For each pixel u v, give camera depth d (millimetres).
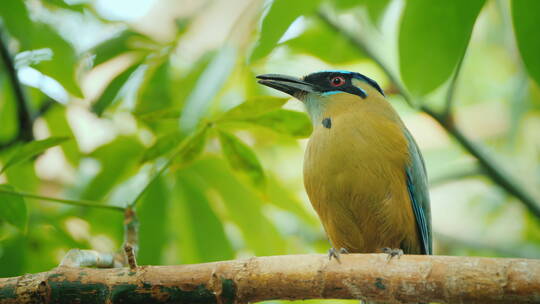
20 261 10133
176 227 11242
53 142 8516
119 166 11445
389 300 7176
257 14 8516
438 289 6977
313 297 7320
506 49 15609
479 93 16703
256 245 11477
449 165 16453
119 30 11094
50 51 10922
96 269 7461
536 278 6680
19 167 11398
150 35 10898
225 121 9250
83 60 11312
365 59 12641
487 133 17047
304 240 13688
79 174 12445
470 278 6867
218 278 7336
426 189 10922
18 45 10750
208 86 8625
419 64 7996
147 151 9680
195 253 11211
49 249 10453
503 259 6906
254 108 8992
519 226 16156
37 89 12188
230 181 11281
